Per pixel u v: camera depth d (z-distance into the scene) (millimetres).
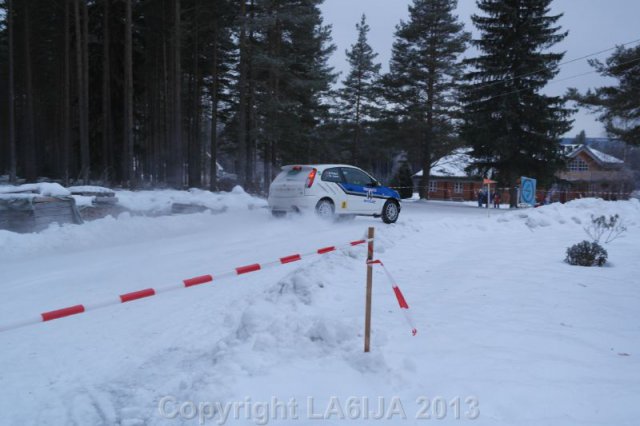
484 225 14016
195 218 14531
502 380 3721
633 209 17734
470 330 4941
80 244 11164
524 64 32125
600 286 6992
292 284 6242
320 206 13078
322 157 48906
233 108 43594
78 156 34969
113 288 7113
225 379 3617
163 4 31516
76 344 4848
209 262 8836
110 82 31250
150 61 37156
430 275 7531
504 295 6398
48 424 3303
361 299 6023
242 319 4758
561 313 5645
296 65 39094
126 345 4797
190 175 37812
